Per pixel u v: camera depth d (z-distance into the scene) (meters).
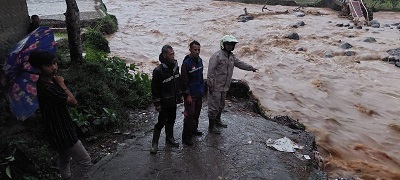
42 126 6.33
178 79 5.64
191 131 6.12
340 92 12.78
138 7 29.66
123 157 5.89
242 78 13.97
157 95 5.46
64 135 4.67
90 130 6.68
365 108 11.44
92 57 10.10
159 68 5.38
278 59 16.31
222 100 6.54
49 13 19.41
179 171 5.50
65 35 15.05
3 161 5.25
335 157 8.50
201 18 25.41
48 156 5.77
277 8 29.52
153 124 7.21
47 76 4.50
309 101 12.00
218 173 5.47
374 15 27.39
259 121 7.36
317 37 19.84
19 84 5.89
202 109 7.76
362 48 17.50
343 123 10.48
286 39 19.52
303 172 5.59
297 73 14.60
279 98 12.20
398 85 13.24
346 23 23.19
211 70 6.11
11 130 6.05
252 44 18.77
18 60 5.57
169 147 6.14
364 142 9.39
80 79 7.91
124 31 21.22
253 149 6.17
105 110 7.04
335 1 28.61
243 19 24.44
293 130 7.07
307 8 29.78
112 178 5.35
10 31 7.22
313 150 6.46
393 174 7.81
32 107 6.08
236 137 6.57
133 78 9.41
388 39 19.11
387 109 11.41
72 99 4.60
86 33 15.59
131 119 7.45
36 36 5.61
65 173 5.14
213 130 6.64
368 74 14.40
